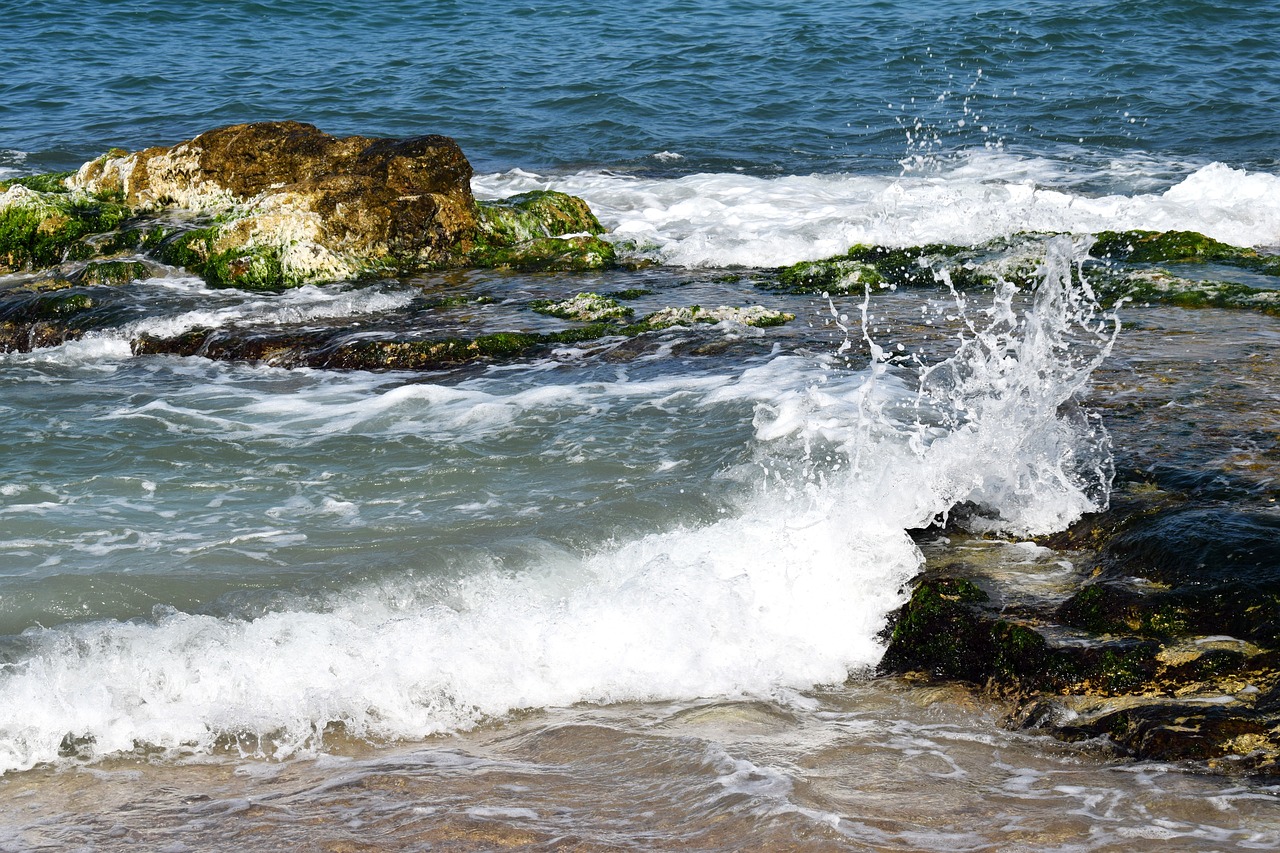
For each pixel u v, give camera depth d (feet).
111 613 20.75
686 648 19.95
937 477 24.41
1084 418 27.68
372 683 18.80
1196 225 49.06
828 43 93.45
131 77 85.66
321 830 15.16
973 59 87.86
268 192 49.47
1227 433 26.32
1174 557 20.76
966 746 17.52
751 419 28.89
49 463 27.81
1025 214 50.21
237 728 17.98
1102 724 17.66
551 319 39.78
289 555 22.88
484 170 65.46
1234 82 78.84
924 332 36.24
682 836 14.79
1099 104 75.25
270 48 96.12
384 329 38.86
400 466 27.30
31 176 54.80
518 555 22.33
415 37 100.12
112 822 15.48
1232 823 14.97
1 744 17.26
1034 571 22.02
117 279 46.19
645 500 24.44
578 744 17.52
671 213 56.29
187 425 30.53
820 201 56.90
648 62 89.30
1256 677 18.01
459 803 15.78
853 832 14.75
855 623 21.15
